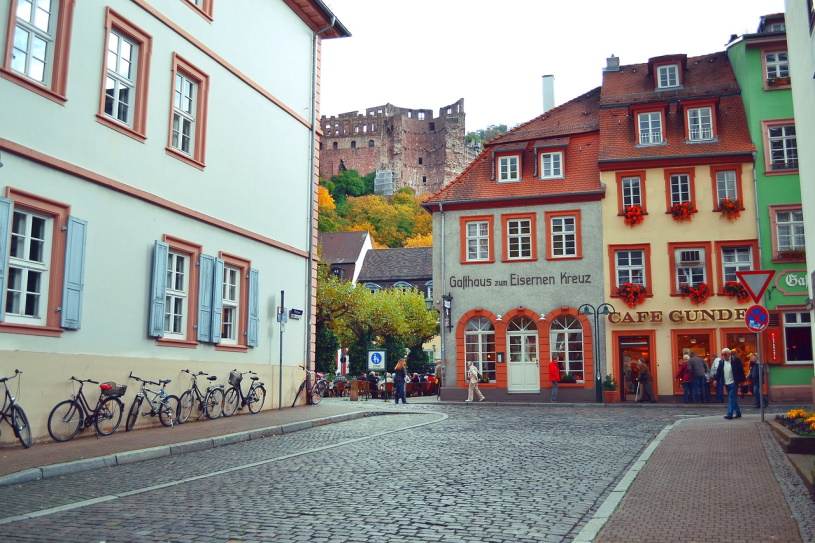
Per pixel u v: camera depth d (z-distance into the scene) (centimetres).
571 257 3144
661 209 3083
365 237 8175
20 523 705
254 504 793
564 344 3131
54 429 1316
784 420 1415
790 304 2906
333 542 634
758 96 3061
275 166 2216
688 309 3006
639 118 3216
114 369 1498
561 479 963
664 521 718
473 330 3244
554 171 3275
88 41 1466
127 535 656
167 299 1720
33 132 1323
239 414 1925
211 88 1894
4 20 1273
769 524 696
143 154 1620
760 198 2998
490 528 685
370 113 18688
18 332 1266
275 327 2172
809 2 1585
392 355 5375
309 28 2470
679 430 1548
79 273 1405
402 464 1095
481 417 2052
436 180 18500
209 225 1859
